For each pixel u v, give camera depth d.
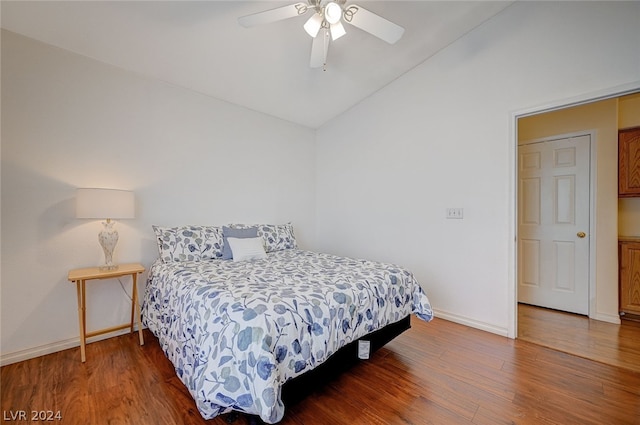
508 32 2.43
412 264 3.15
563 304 3.07
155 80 2.75
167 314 1.96
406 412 1.53
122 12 1.94
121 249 2.54
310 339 1.46
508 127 2.45
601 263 2.82
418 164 3.08
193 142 3.01
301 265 2.41
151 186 2.72
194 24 2.12
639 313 2.68
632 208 2.92
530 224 3.30
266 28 2.25
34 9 1.87
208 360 1.33
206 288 1.72
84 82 2.35
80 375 1.86
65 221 2.26
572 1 2.13
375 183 3.51
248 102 3.36
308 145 4.21
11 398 1.62
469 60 2.67
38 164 2.15
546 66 2.25
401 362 2.04
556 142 3.10
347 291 1.76
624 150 2.77
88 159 2.37
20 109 2.07
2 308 2.02
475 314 2.67
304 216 4.16
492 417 1.49
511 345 2.30
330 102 3.57
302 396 1.48
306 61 2.72
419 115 3.06
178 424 1.43
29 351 2.10
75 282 2.24
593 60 2.05
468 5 2.34
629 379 1.82
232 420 1.46
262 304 1.43
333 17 1.73
